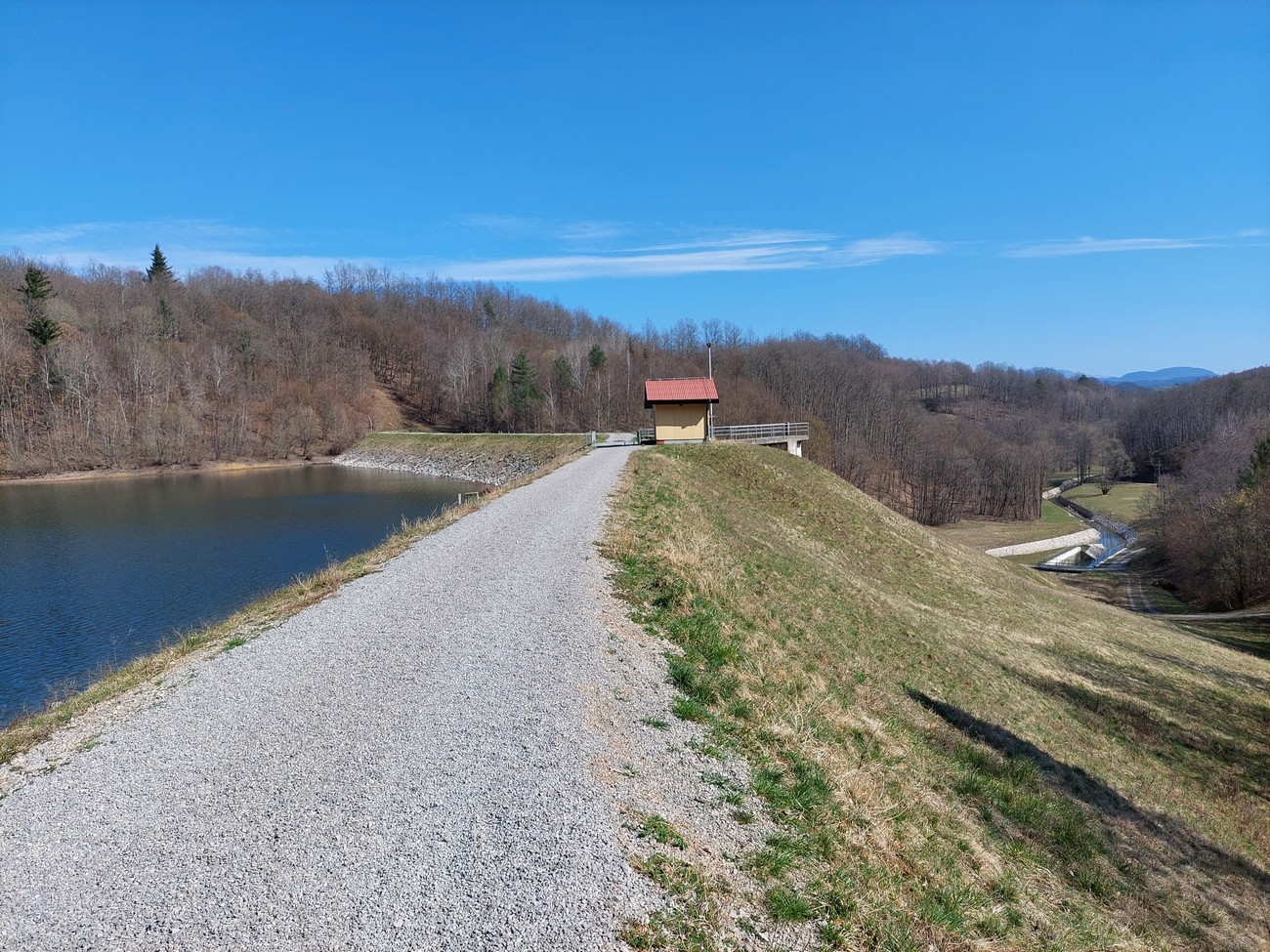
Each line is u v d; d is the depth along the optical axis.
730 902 5.05
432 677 8.46
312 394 109.56
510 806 5.74
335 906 4.51
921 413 126.75
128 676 8.88
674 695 8.57
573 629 10.23
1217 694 22.78
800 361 115.06
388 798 5.81
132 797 5.85
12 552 35.97
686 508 22.95
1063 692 18.84
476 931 4.35
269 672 8.64
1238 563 44.72
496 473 68.50
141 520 45.94
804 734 8.61
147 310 115.12
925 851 7.30
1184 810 13.92
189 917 4.40
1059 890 8.51
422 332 144.12
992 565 34.66
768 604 15.66
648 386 44.91
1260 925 10.05
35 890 4.67
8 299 107.00
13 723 7.97
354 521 44.97
